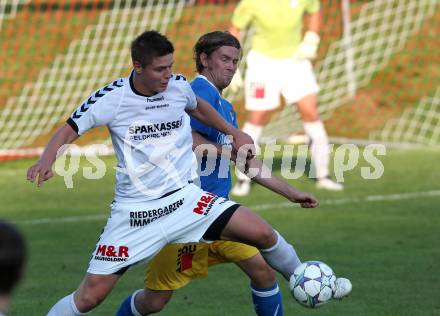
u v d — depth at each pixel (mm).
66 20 60562
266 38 36562
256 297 18516
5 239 8344
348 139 47812
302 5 36188
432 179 39062
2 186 38281
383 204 34531
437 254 26969
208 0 61812
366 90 54219
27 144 45750
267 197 36219
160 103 16781
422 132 49750
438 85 55031
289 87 37031
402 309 21391
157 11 59781
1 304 8430
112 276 16812
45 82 53375
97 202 35344
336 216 32594
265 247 17234
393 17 60000
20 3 61656
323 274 17250
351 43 57938
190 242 17047
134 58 16281
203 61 19141
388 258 26484
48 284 23922
